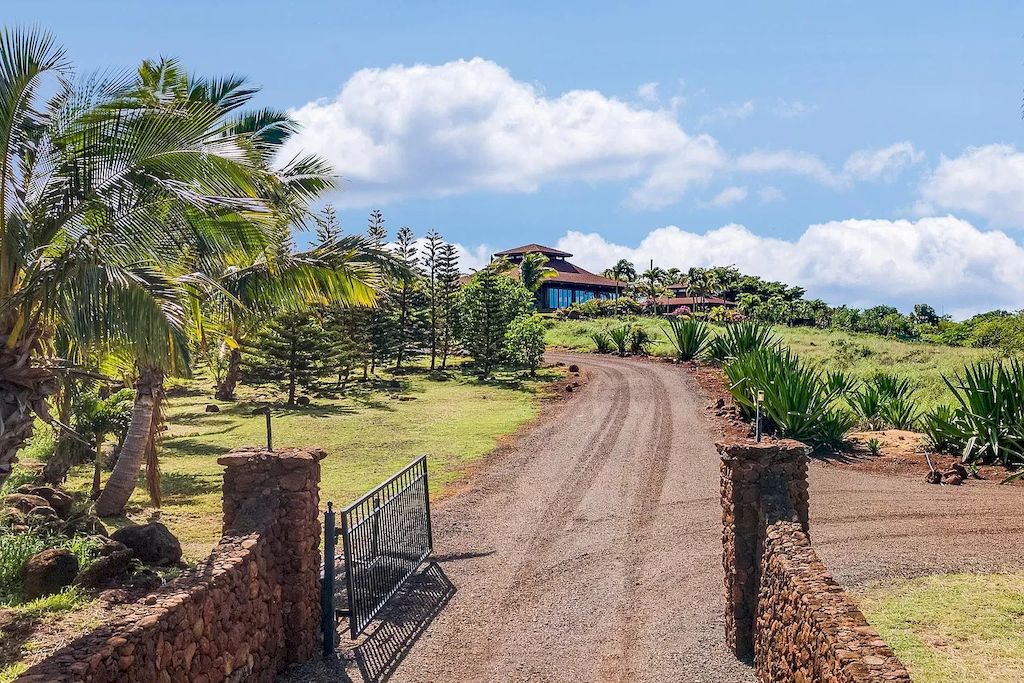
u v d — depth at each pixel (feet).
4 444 30.07
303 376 104.63
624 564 38.99
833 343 155.12
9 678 24.73
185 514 49.21
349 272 48.91
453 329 144.36
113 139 30.89
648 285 313.12
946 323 238.27
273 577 27.53
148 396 49.44
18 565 34.58
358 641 30.66
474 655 29.12
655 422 77.71
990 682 24.61
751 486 27.86
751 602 27.78
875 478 55.31
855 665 16.12
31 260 30.58
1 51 28.35
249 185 34.17
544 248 304.50
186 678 20.92
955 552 38.37
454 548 42.50
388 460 65.82
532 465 62.54
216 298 45.44
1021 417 58.49
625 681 26.58
